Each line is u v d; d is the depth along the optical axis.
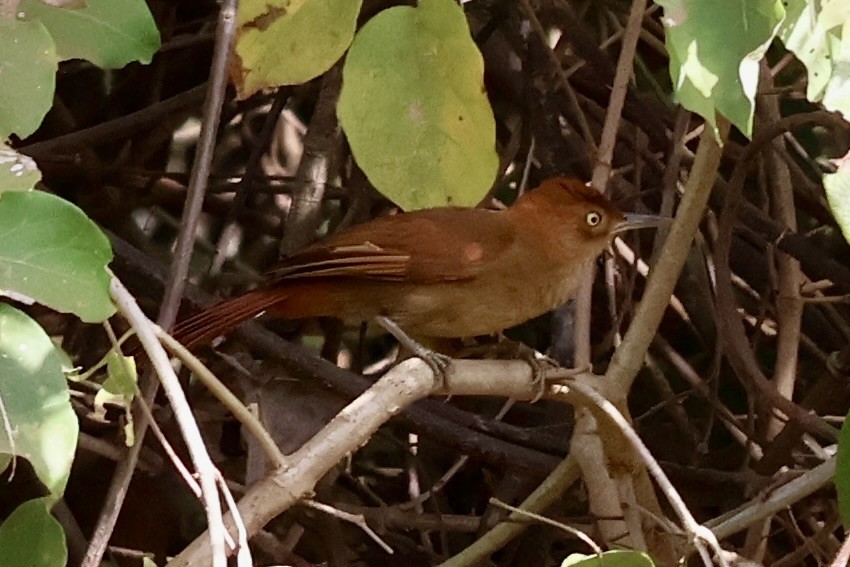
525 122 9.96
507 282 7.71
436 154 6.05
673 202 8.98
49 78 4.69
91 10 5.05
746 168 8.80
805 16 4.44
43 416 4.15
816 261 9.38
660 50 10.29
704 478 8.95
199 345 7.79
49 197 4.23
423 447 10.41
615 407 5.89
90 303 4.25
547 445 8.98
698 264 10.58
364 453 10.71
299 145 11.78
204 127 5.47
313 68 5.85
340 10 5.75
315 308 7.72
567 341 9.28
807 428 8.34
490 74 10.40
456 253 7.62
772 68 9.95
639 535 6.30
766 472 8.94
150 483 9.31
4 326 4.21
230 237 10.47
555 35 10.78
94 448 8.56
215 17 11.20
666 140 10.28
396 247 7.59
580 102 10.51
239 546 4.20
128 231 10.76
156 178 10.83
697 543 4.89
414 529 9.83
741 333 8.67
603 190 8.00
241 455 9.47
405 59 5.91
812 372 10.80
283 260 7.79
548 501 7.38
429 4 5.82
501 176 9.83
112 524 4.83
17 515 4.49
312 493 5.05
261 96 11.27
